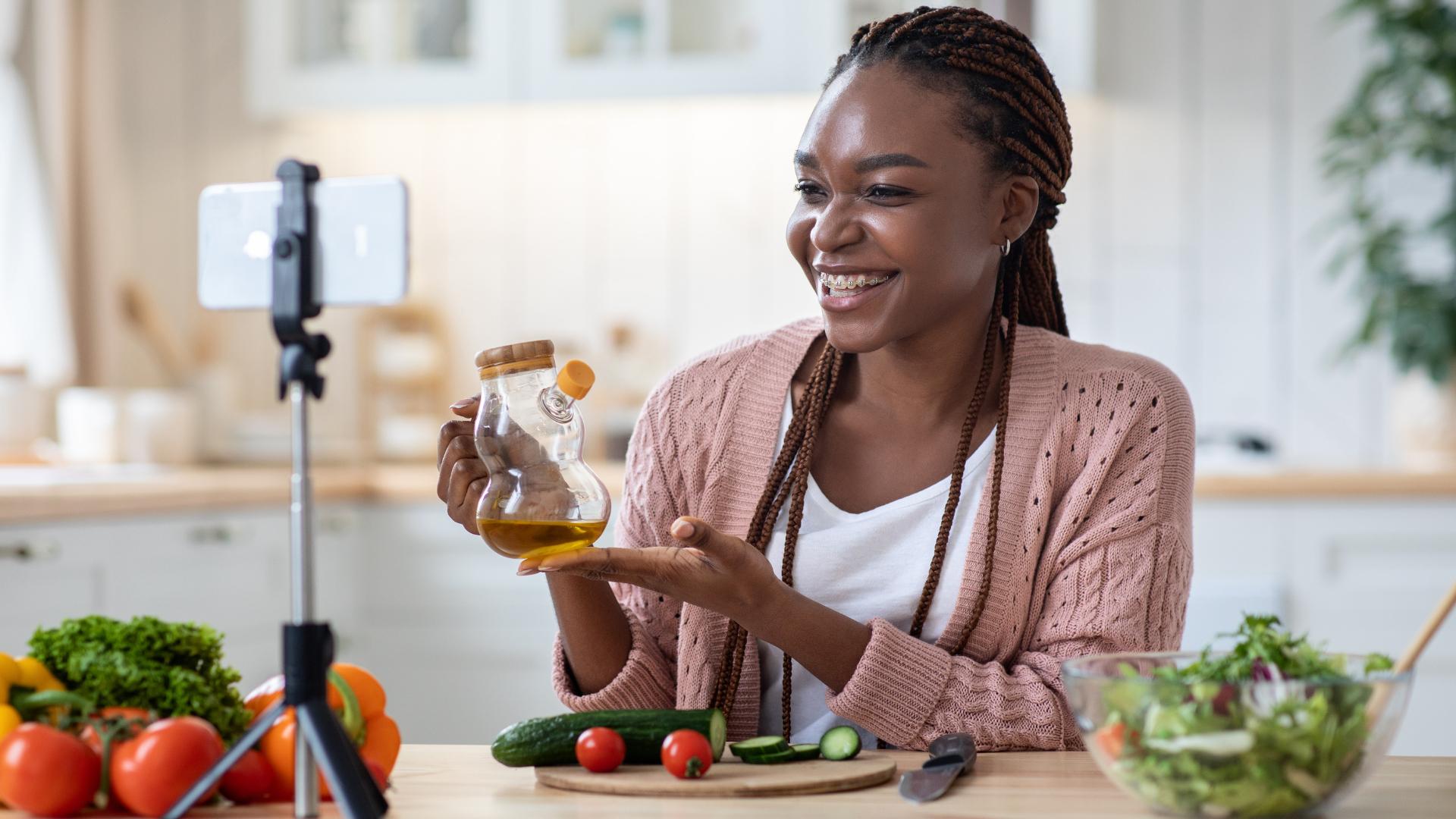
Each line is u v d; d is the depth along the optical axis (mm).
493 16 3340
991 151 1318
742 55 3275
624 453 3443
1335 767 896
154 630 991
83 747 925
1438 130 3125
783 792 1012
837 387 1466
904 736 1244
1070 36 3266
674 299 3643
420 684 3100
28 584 2273
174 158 3717
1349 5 3145
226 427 3469
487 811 964
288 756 963
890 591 1407
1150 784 917
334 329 3611
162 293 3721
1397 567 2896
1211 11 3445
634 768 1088
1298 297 3441
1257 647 966
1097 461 1396
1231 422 3463
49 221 3334
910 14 1348
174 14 3705
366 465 3566
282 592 2975
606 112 3646
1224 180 3455
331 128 3717
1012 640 1385
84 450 3229
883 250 1280
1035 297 1503
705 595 1158
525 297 3682
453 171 3693
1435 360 3107
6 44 3260
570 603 1337
